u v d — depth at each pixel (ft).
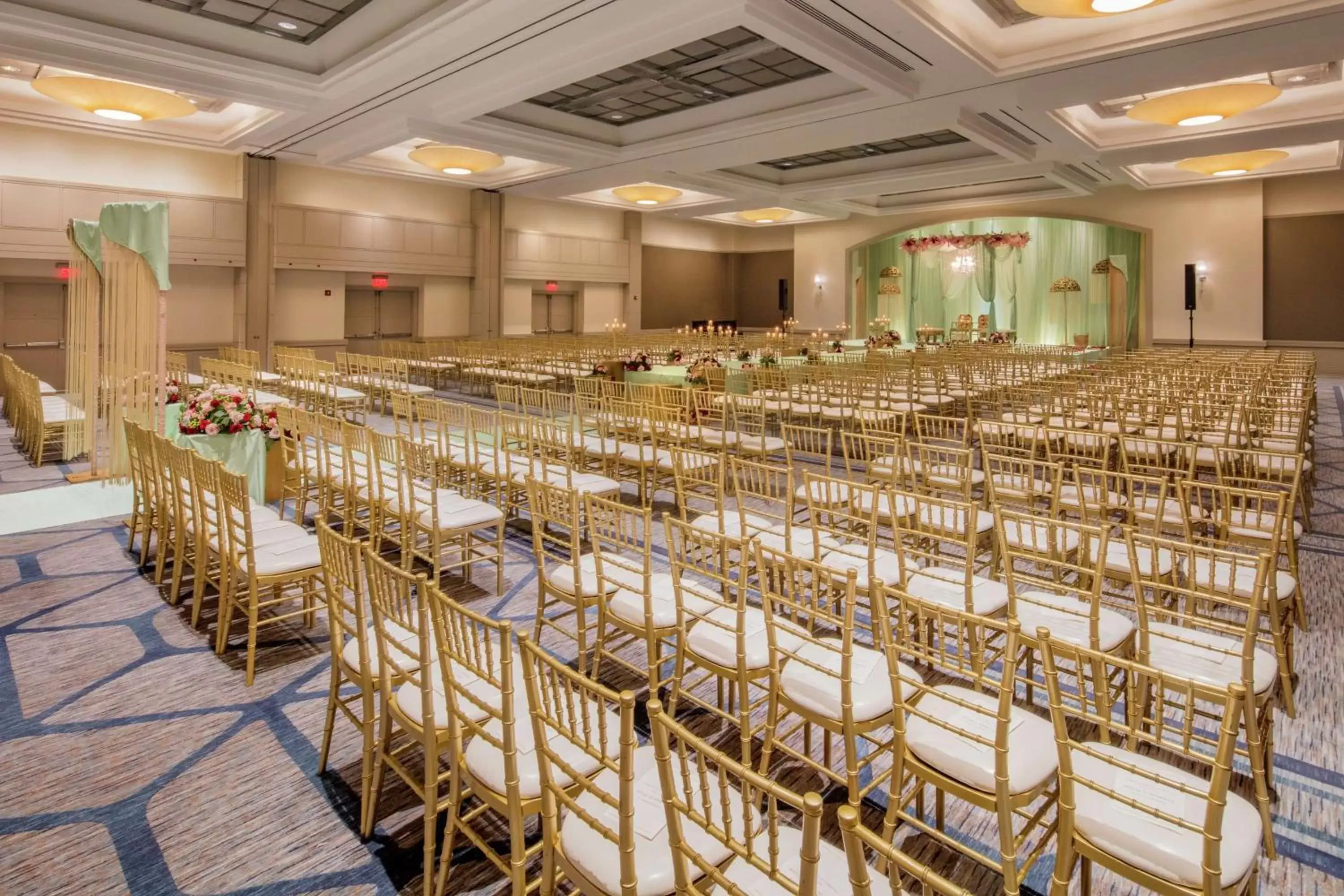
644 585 9.60
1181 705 9.29
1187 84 31.12
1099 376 30.50
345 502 17.33
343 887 7.57
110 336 22.12
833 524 15.44
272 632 13.33
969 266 71.31
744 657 8.37
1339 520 20.06
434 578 14.94
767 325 88.38
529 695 5.69
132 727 10.34
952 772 6.62
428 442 18.70
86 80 31.14
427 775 7.17
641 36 25.99
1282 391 26.02
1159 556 11.91
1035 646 7.22
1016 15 27.02
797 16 25.04
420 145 47.24
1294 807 8.70
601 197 64.03
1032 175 49.32
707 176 51.55
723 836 4.49
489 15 25.17
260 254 48.11
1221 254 58.08
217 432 19.25
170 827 8.41
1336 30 25.72
